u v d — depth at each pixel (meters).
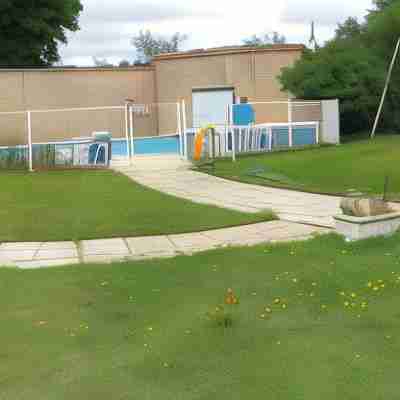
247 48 27.89
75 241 9.90
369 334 5.57
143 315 6.32
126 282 7.40
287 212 11.84
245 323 5.92
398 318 5.87
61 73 27.53
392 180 15.19
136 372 5.10
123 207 12.45
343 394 4.61
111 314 6.39
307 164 18.53
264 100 28.02
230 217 11.33
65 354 5.49
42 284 7.45
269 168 18.22
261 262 7.94
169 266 8.06
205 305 6.46
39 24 36.12
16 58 37.00
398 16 29.48
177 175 17.67
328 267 7.37
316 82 26.31
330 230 9.94
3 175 18.02
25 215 11.73
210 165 19.02
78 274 7.84
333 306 6.24
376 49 29.97
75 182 16.41
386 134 28.02
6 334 5.94
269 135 23.14
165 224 10.84
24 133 26.81
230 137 22.17
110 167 19.69
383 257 7.63
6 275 7.85
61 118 27.36
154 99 29.11
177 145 24.31
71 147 19.91
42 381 5.01
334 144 24.05
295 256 8.08
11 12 35.53
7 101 26.92
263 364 5.11
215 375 4.98
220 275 7.49
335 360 5.12
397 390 4.64
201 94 28.16
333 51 27.69
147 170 18.91
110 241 9.88
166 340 5.65
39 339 5.82
